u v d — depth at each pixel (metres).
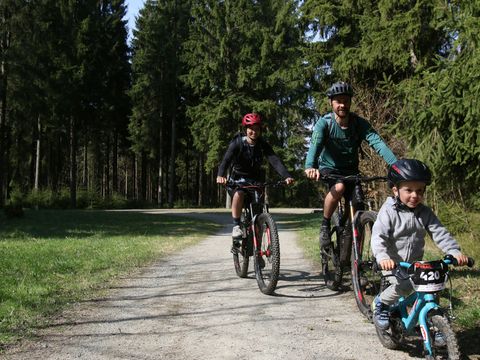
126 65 45.38
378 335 3.85
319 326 4.38
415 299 3.37
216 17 32.38
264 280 6.20
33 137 39.59
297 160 32.16
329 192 5.21
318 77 19.23
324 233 5.58
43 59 34.22
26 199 38.09
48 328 4.42
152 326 4.48
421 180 3.43
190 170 55.38
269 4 33.06
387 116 14.65
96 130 44.53
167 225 19.81
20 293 5.70
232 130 32.12
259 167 6.45
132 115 44.88
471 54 6.79
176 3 41.84
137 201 43.91
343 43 17.50
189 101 43.25
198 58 33.81
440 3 9.74
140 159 57.06
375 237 3.55
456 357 2.87
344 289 5.82
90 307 5.20
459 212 10.20
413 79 8.83
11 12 28.92
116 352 3.80
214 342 4.00
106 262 8.43
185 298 5.61
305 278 6.70
